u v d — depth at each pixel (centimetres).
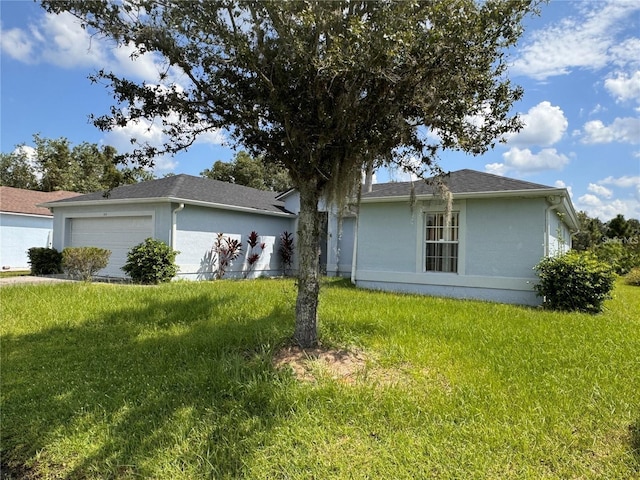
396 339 467
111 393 330
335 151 381
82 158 3231
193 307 654
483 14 301
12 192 1978
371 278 1092
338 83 347
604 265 777
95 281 1126
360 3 314
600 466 230
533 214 885
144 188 1330
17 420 290
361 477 218
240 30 333
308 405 299
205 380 343
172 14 321
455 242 985
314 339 430
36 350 450
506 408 296
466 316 627
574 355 427
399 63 318
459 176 1087
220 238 1312
